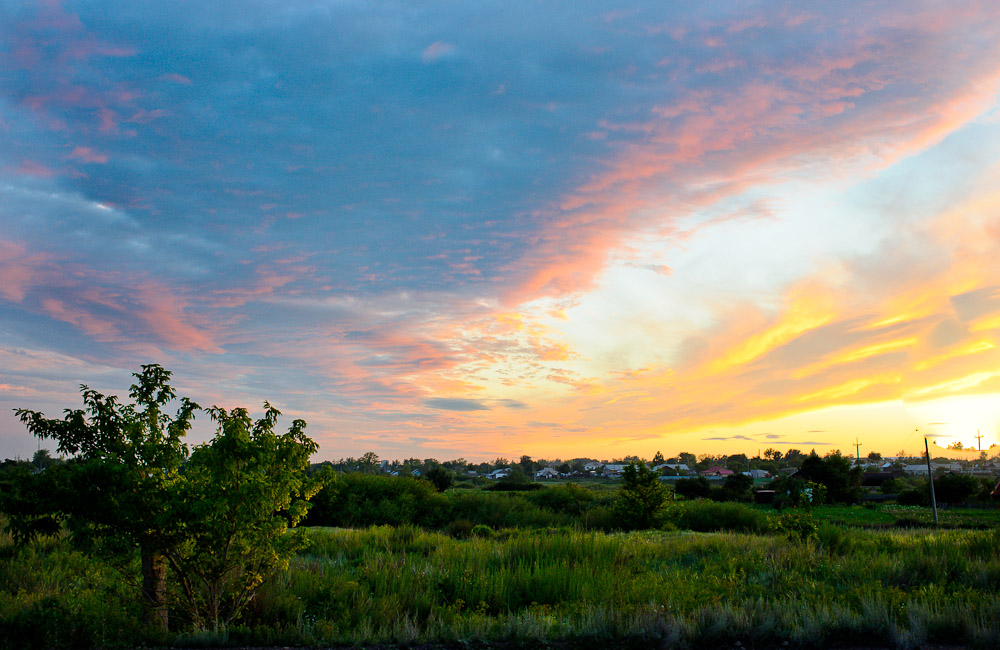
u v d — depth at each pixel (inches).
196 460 362.0
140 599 358.6
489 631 340.5
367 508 1454.2
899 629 315.0
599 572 491.2
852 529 966.4
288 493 387.2
